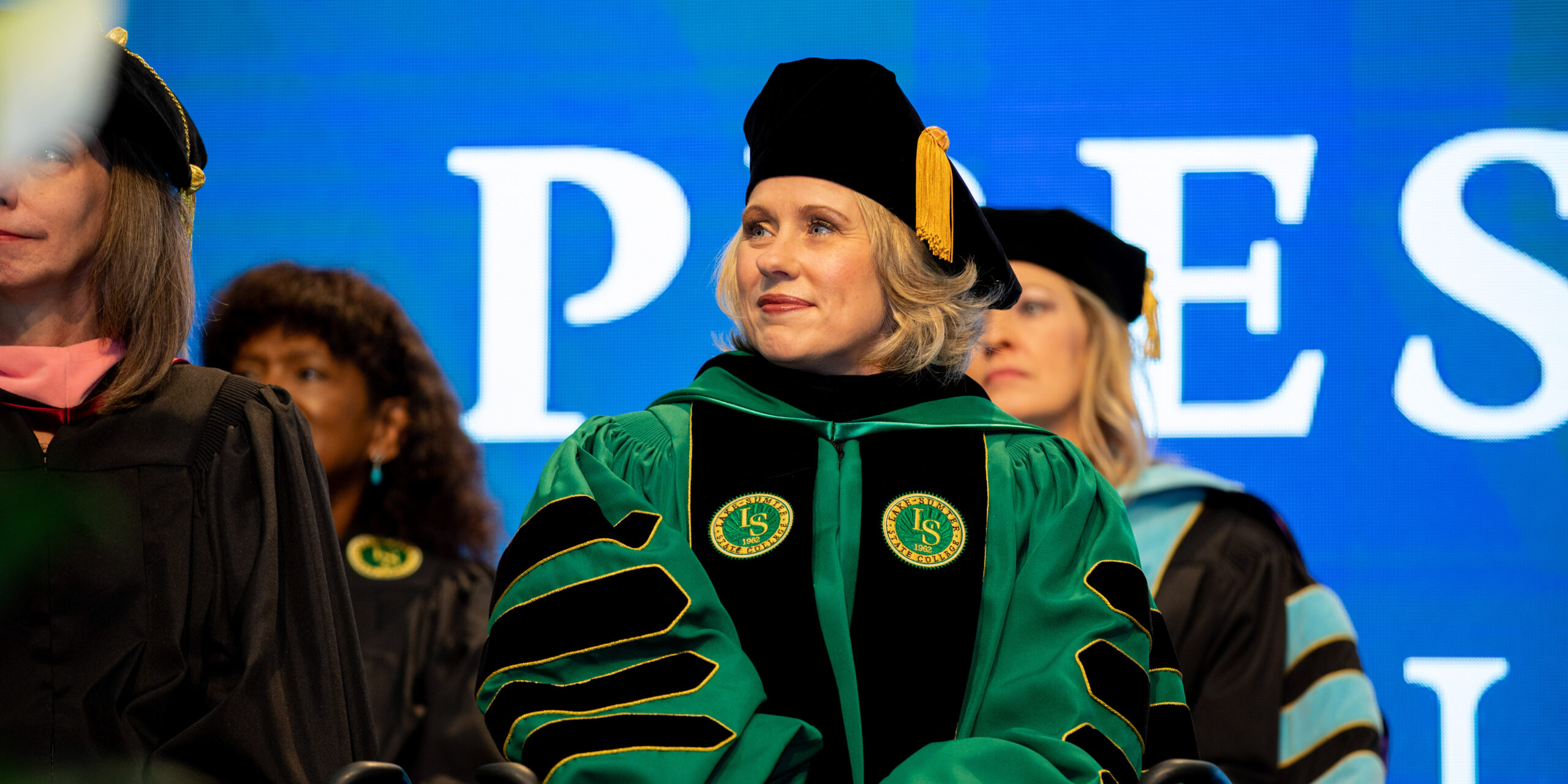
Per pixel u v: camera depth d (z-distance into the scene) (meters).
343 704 8.44
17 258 7.93
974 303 8.78
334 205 21.14
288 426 8.79
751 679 7.38
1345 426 20.19
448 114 21.23
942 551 7.99
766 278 8.39
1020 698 7.51
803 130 8.48
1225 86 20.70
